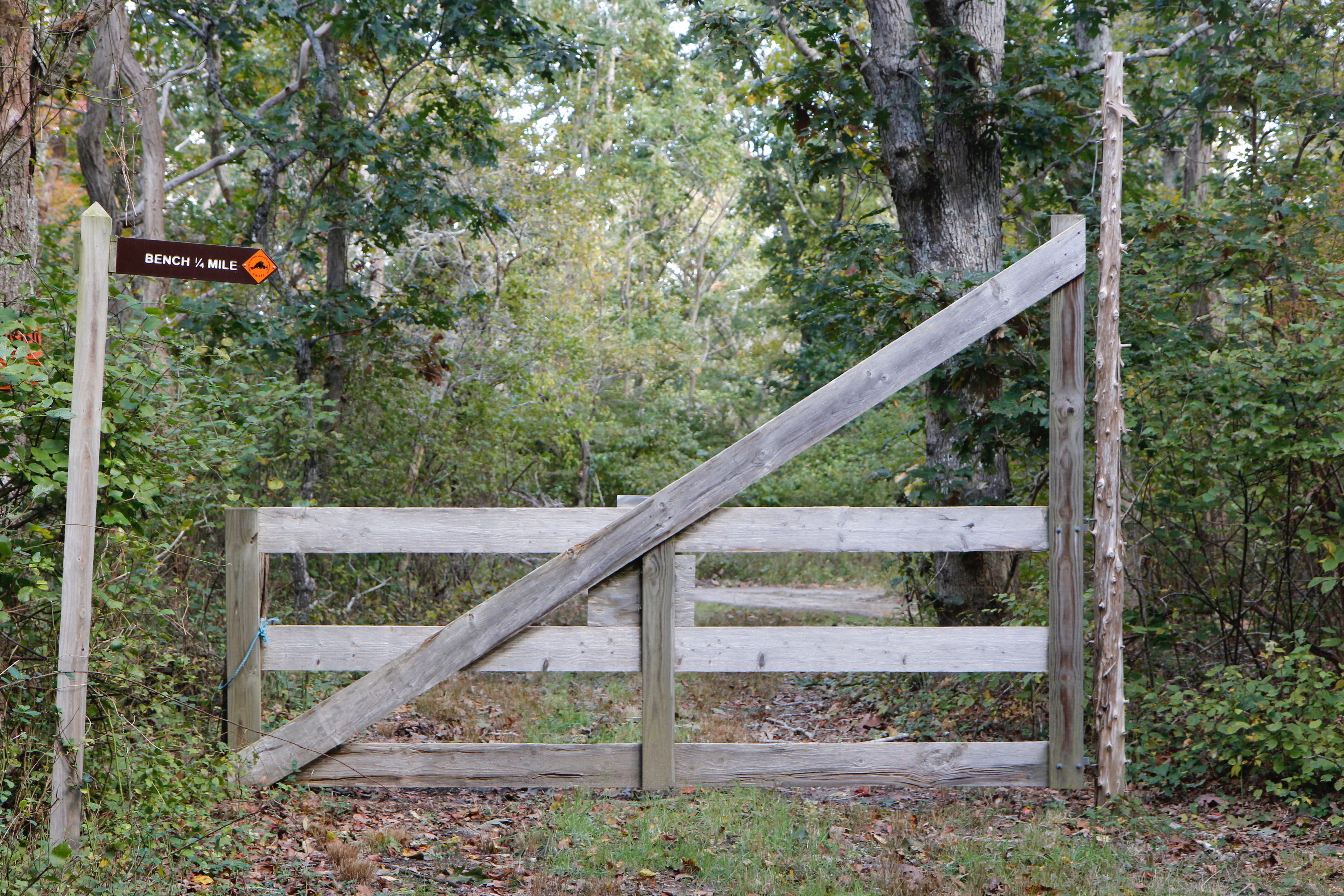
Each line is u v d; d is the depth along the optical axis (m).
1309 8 12.41
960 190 9.86
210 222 13.49
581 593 5.95
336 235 12.09
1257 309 7.39
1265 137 12.49
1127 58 11.40
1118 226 6.10
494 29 11.68
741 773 6.00
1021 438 8.85
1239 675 6.33
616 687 10.39
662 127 33.84
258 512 5.89
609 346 24.05
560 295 21.81
